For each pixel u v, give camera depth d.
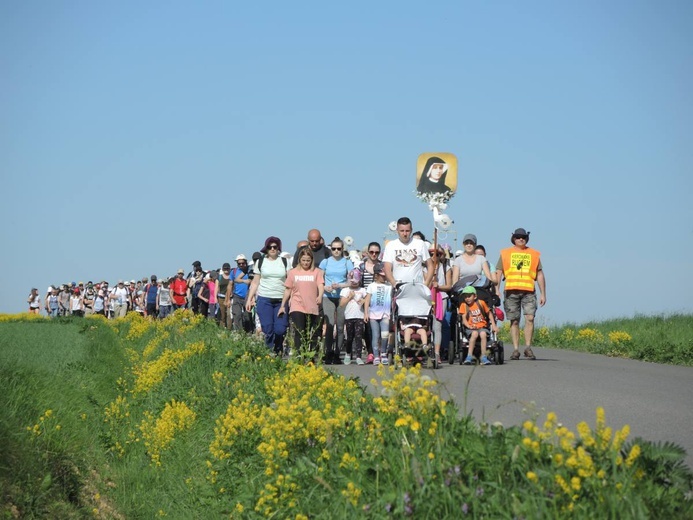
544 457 19.83
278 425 28.06
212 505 32.41
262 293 60.19
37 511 30.03
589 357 67.38
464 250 63.47
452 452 21.22
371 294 64.06
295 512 24.11
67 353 73.25
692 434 31.61
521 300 64.44
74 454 37.94
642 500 17.89
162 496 37.47
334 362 67.06
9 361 51.06
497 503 18.83
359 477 22.44
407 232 59.00
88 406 50.47
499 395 41.69
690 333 76.44
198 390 48.62
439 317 58.25
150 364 63.19
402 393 25.42
